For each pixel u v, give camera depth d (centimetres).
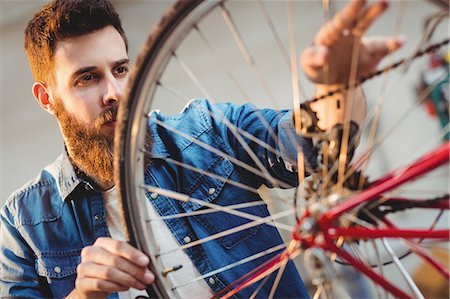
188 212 112
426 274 233
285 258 92
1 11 262
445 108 277
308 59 87
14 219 122
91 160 111
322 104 93
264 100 276
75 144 112
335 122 92
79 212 117
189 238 111
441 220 261
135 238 95
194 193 113
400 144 290
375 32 289
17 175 270
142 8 268
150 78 89
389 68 89
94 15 108
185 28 88
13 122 271
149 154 112
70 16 108
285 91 276
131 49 265
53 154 271
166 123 119
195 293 109
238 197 114
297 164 103
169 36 87
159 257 98
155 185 112
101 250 96
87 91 109
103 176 111
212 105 120
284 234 199
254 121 113
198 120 118
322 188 88
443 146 83
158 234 110
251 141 112
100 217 116
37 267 120
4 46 267
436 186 265
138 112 91
